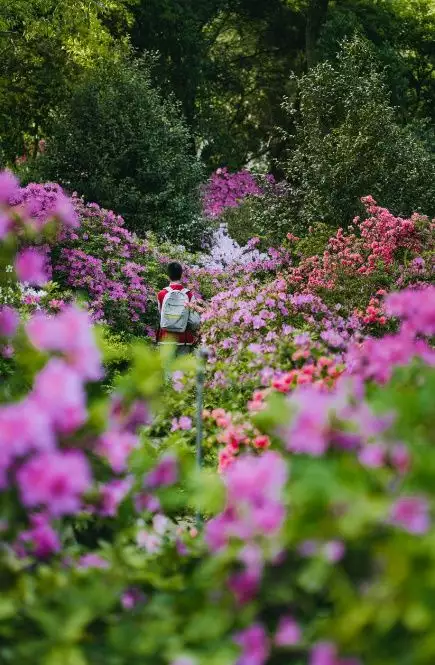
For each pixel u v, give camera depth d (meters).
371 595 3.00
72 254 16.58
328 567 3.18
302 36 36.78
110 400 4.36
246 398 7.43
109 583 3.64
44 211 16.08
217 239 23.69
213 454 6.43
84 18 24.17
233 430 5.45
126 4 30.11
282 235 20.47
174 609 3.53
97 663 3.32
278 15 36.47
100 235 17.53
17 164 27.44
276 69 37.38
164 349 4.56
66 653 3.17
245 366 7.78
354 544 3.20
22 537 3.74
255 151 37.28
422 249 14.34
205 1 34.53
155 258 18.61
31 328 3.93
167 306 11.84
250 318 10.27
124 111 23.59
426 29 37.69
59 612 3.39
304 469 3.45
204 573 3.56
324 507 3.21
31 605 3.49
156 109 23.88
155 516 4.45
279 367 7.41
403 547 2.97
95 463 3.95
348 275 13.35
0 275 5.29
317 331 9.94
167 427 6.90
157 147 23.41
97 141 23.36
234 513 3.54
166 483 4.21
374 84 21.00
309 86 21.11
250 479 3.35
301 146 21.36
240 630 3.35
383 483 3.35
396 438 3.47
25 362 4.20
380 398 3.63
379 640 2.98
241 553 3.35
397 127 20.61
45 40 25.31
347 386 4.13
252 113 37.72
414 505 3.04
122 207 22.97
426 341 6.36
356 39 22.06
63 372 3.63
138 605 3.69
